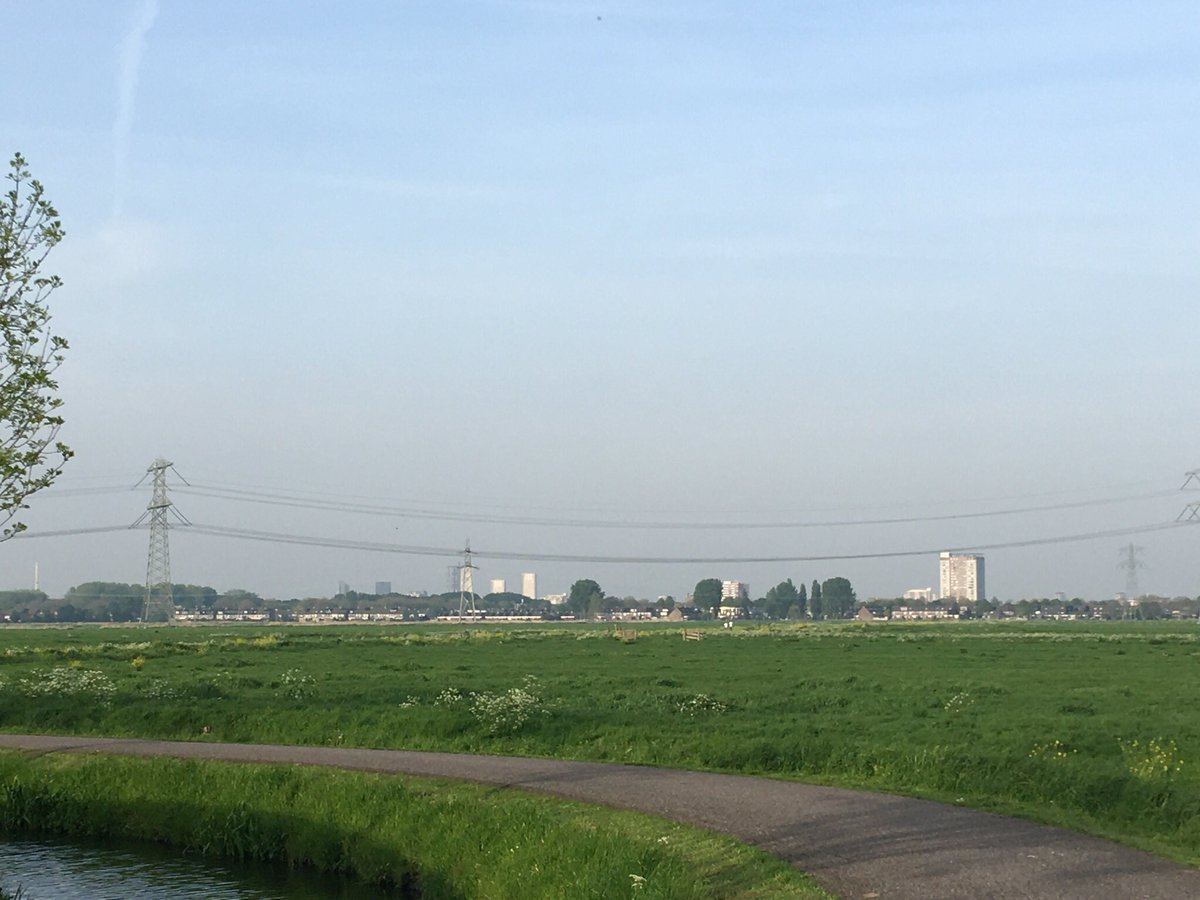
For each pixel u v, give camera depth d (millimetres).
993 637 120250
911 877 16062
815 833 19109
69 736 34719
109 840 26250
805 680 56500
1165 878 15859
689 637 124250
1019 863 16844
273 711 36562
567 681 55438
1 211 21219
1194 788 22328
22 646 102938
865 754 26562
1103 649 92688
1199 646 98250
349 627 198000
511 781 24922
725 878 16938
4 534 21031
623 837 18719
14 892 22297
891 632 144000
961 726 34594
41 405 21312
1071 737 31359
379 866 22516
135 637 130750
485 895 19297
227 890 22406
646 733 31078
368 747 31625
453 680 55719
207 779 26734
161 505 156625
